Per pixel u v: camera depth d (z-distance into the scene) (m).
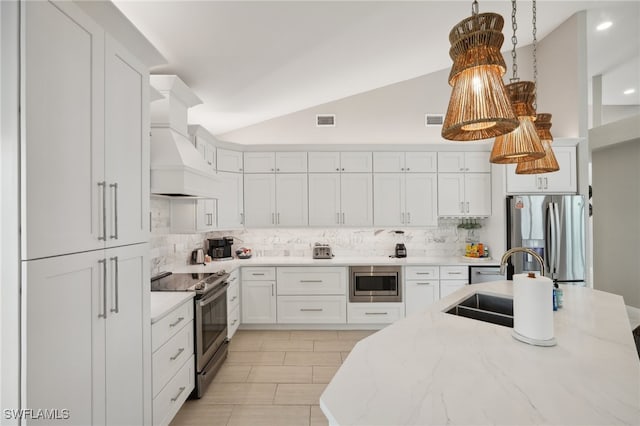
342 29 2.68
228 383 2.64
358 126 4.51
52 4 1.10
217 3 2.03
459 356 1.21
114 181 1.43
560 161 3.75
